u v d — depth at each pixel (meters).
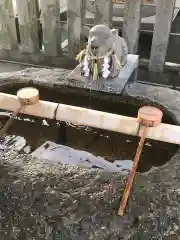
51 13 2.59
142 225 0.96
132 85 1.59
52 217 0.98
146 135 1.21
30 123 1.55
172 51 2.81
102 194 1.01
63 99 1.62
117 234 0.95
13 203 1.02
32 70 1.72
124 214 0.97
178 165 1.13
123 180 1.06
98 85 1.55
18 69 2.88
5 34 2.84
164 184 1.05
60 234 0.96
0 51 2.96
